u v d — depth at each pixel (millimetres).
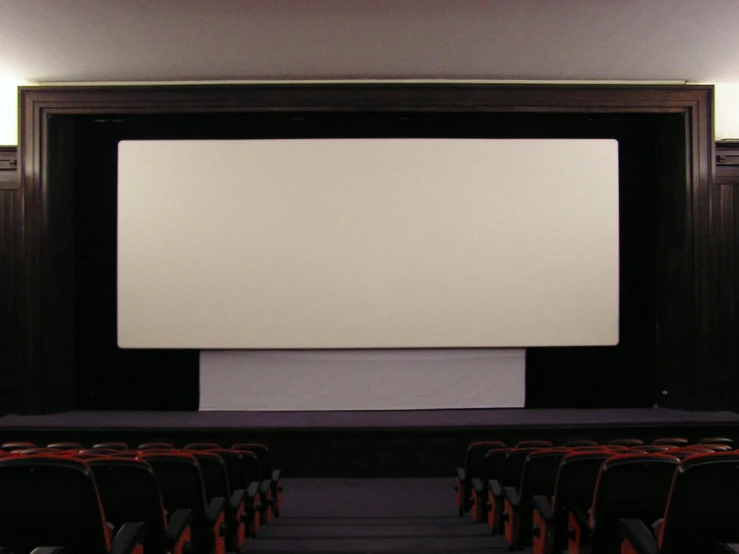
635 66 6289
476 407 7109
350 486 5836
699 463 1798
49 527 1922
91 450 3170
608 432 6176
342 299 7090
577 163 7117
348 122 7164
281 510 5043
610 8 5023
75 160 7062
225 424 6148
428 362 7117
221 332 7070
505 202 7121
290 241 7098
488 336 7094
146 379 7094
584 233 7113
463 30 5449
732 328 6590
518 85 6570
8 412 6629
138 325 7055
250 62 6160
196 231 7082
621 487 2307
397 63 6203
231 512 3264
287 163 7109
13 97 6840
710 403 6539
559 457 3168
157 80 6652
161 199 7082
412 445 6137
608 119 7148
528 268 7109
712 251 6566
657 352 7125
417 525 4238
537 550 3031
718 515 1851
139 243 7062
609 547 2420
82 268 7094
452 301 7105
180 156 7082
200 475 2799
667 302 6895
